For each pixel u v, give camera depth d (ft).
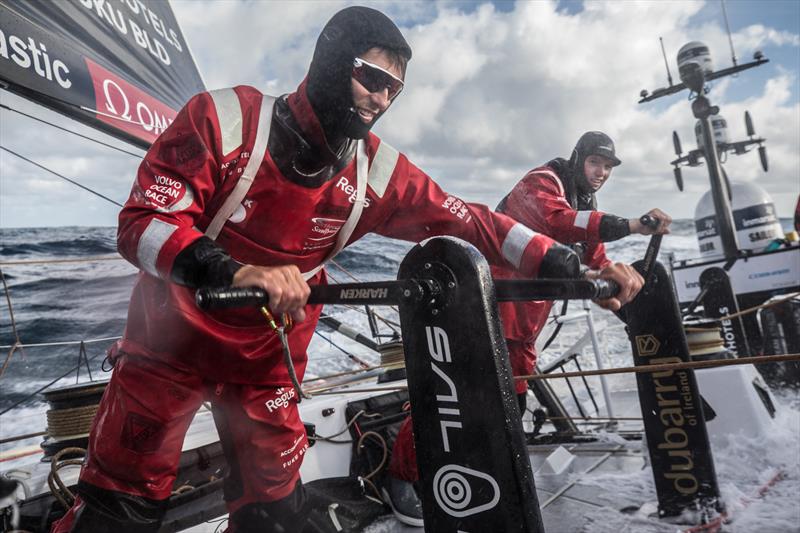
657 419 6.40
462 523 3.13
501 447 2.95
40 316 33.09
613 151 9.11
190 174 3.90
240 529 5.22
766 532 5.62
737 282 17.63
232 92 4.35
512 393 3.01
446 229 5.04
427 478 3.27
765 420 8.18
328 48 4.14
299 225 4.63
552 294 3.50
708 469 6.13
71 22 9.72
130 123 10.87
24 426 20.15
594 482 8.06
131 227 3.65
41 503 5.49
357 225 5.15
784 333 16.48
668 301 6.31
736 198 21.65
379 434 8.46
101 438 4.48
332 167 4.56
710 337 8.62
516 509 2.91
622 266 4.17
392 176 5.01
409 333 3.32
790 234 19.99
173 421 4.57
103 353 28.30
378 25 4.11
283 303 2.86
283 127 4.26
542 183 8.09
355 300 3.04
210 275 3.14
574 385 17.92
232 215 4.43
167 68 13.46
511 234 4.84
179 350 4.49
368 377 11.64
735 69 19.26
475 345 3.02
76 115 9.21
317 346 28.40
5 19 7.80
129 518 4.44
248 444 5.06
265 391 5.03
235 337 4.63
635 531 6.10
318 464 8.20
